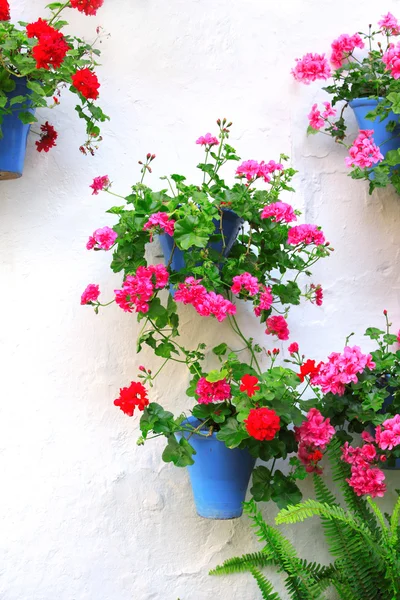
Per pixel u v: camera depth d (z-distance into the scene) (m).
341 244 2.78
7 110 2.21
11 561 2.39
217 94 2.70
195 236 2.20
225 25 2.73
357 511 2.51
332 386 2.39
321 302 2.57
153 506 2.52
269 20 2.78
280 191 2.71
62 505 2.45
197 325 2.61
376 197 2.83
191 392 2.38
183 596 2.51
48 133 2.44
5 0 2.22
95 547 2.46
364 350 2.77
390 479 2.73
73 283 2.52
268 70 2.76
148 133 2.63
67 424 2.47
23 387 2.44
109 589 2.46
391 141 2.66
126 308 2.26
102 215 2.56
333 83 2.81
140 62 2.64
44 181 2.52
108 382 2.52
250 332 2.65
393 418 2.40
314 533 2.65
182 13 2.69
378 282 2.81
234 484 2.37
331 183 2.79
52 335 2.48
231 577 2.56
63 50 2.17
